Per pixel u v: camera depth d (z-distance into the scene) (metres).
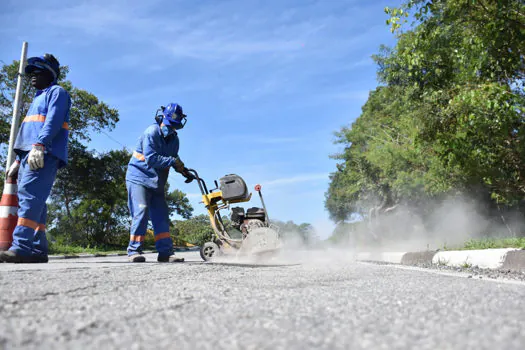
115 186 24.81
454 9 6.88
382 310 1.73
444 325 1.44
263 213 6.72
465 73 7.24
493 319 1.55
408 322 1.49
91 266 3.82
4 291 2.02
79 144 24.00
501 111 6.47
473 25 7.09
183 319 1.53
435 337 1.28
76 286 2.28
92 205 21.83
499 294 2.26
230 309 1.74
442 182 12.52
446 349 1.15
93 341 1.20
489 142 7.66
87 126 23.84
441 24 7.26
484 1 6.92
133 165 5.90
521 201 15.06
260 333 1.33
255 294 2.19
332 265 4.81
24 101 20.69
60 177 23.70
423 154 13.18
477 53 6.89
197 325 1.44
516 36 6.59
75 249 16.91
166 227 5.99
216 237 6.71
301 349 1.15
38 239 4.90
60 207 23.52
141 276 2.88
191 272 3.31
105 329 1.36
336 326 1.43
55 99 4.78
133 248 5.73
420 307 1.80
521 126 7.29
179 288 2.35
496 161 8.38
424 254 7.05
